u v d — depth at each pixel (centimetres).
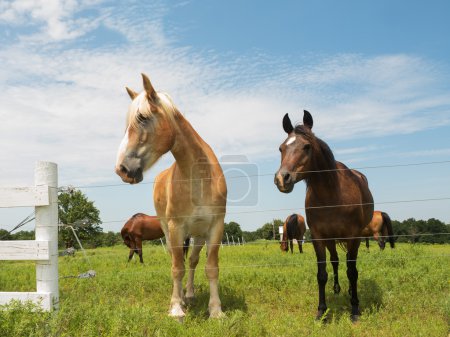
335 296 563
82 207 2825
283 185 429
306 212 498
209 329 370
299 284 634
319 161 463
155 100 414
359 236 496
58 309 371
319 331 378
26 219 382
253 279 670
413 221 3372
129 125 402
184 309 512
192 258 574
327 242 504
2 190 369
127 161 390
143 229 1230
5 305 340
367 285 601
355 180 516
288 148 450
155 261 1194
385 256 941
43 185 367
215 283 458
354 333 394
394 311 471
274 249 1692
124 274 771
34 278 824
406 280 634
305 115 504
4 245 367
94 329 335
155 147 407
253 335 363
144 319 361
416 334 371
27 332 312
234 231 5128
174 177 455
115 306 458
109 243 3931
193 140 448
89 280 699
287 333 365
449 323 411
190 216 451
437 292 567
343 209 469
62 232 2775
